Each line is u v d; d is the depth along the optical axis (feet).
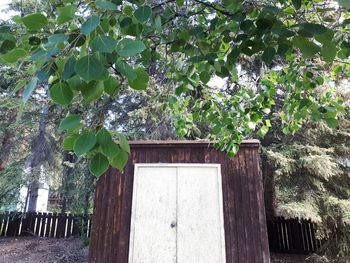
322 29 2.68
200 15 4.87
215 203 14.32
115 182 15.19
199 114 7.74
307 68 5.74
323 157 18.10
